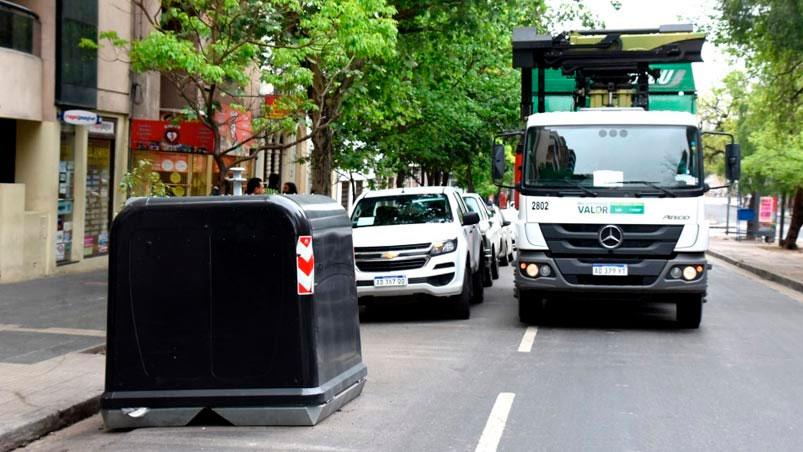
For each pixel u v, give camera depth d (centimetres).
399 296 1406
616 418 796
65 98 1841
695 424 778
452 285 1415
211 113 1355
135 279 769
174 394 759
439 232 1434
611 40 1459
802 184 3741
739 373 1016
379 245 1406
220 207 765
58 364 974
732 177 1320
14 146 1814
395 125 2622
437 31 2052
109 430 770
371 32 1491
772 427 770
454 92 2875
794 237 4016
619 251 1280
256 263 761
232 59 1441
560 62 1495
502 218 2639
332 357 805
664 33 1459
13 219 1711
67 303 1452
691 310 1349
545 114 1336
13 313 1341
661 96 1527
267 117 1475
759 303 1845
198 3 1406
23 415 762
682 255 1283
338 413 808
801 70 2659
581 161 1305
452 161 3247
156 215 768
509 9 2039
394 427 759
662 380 970
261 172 3102
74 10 1858
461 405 843
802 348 1203
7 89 1678
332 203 863
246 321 760
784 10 2230
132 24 2147
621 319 1473
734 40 2458
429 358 1101
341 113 1897
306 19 1488
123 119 2130
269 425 760
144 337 766
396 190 1591
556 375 993
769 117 2845
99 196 2084
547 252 1305
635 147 1301
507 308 1631
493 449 693
